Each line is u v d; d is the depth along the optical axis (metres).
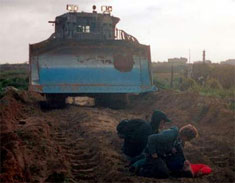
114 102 19.61
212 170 8.72
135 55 19.33
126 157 9.42
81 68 18.75
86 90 18.55
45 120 14.77
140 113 18.06
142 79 19.11
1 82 32.28
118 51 19.23
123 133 9.27
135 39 19.88
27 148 9.56
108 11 21.56
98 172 8.77
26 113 17.05
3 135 9.56
